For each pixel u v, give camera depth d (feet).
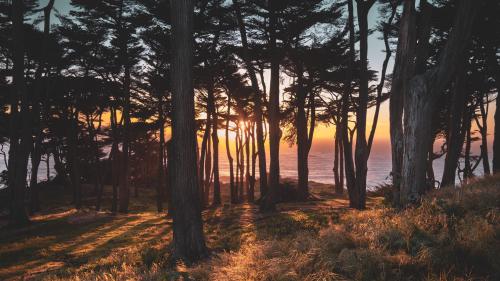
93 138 141.08
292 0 71.97
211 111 109.70
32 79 111.65
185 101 31.78
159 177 107.76
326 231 25.34
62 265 39.27
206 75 94.79
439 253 17.90
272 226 45.27
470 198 26.30
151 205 136.15
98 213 86.48
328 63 90.22
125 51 105.09
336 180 135.13
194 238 31.60
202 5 77.87
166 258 31.78
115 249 46.60
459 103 64.69
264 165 92.48
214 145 113.19
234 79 105.09
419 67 38.78
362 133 62.49
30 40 97.91
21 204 70.90
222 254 28.45
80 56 110.42
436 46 71.26
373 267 17.94
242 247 30.71
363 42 62.28
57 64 110.42
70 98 125.59
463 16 31.71
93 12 101.14
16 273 37.63
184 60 31.65
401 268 17.62
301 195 98.99
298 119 101.45
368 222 26.30
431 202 27.68
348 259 18.78
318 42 92.32
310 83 96.17
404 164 35.09
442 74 33.65
